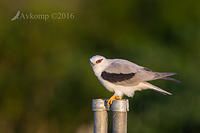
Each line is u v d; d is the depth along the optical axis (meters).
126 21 17.42
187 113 14.91
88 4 16.88
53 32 16.23
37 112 17.17
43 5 15.66
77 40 16.73
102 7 17.05
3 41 15.76
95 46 16.86
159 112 15.03
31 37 16.03
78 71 15.76
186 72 15.45
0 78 16.19
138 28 17.44
